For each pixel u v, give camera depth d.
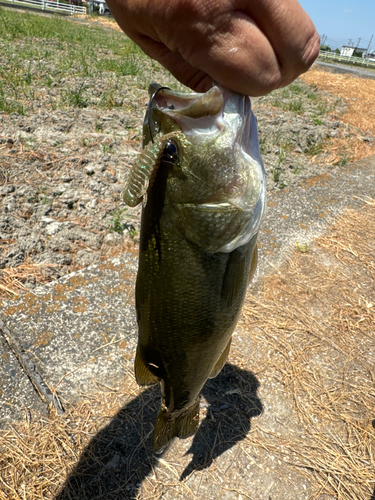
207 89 0.30
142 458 0.51
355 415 0.60
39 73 1.92
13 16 4.10
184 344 0.36
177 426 0.46
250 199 0.32
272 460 0.53
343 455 0.54
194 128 0.29
